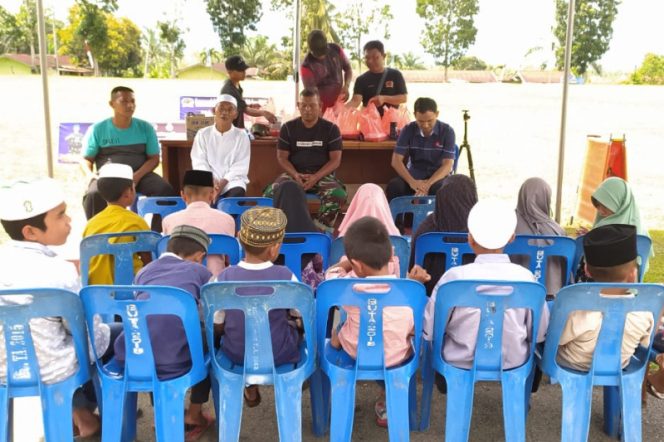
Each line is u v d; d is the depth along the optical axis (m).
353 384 2.47
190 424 2.85
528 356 2.55
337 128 5.82
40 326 2.31
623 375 2.48
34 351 2.30
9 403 2.41
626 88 22.59
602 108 19.56
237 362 2.55
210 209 3.60
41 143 12.28
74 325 2.33
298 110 6.50
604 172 6.62
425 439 2.87
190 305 2.32
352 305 2.42
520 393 2.48
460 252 3.25
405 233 5.25
